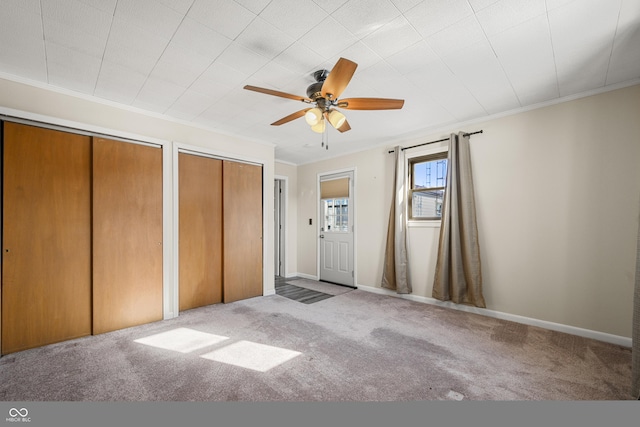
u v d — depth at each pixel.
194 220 3.60
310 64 2.26
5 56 2.13
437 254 3.79
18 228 2.42
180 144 3.43
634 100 2.51
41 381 1.92
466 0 1.60
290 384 1.90
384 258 4.41
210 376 2.00
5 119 2.37
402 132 3.94
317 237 5.54
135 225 3.05
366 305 3.76
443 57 2.16
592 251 2.70
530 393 1.80
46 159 2.57
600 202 2.66
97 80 2.51
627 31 1.84
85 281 2.75
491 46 2.03
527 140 3.08
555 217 2.90
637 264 1.71
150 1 1.60
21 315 2.42
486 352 2.38
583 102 2.76
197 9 1.66
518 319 3.10
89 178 2.80
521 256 3.11
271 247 4.45
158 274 3.20
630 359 2.25
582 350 2.42
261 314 3.38
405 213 4.11
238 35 1.91
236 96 2.83
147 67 2.30
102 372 2.04
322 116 2.22
